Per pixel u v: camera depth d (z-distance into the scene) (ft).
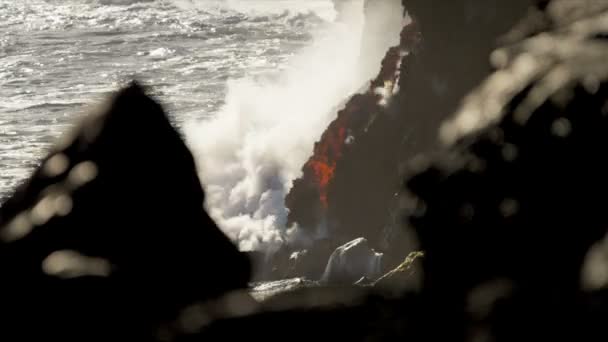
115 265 5.54
